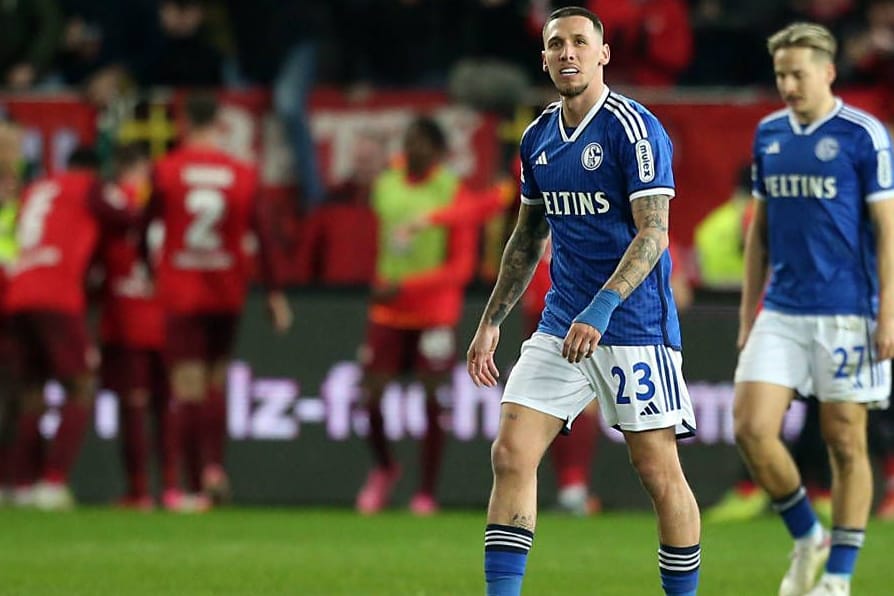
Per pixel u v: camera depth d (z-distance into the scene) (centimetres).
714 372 4562
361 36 5656
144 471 4631
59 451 4547
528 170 2314
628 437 2262
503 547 2192
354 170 5147
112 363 4581
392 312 4531
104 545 3697
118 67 5472
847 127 2833
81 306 4528
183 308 4466
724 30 5750
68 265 4494
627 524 4219
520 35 5703
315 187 5147
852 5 5759
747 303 2941
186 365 4497
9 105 5091
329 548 3659
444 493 4653
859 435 2822
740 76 5719
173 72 5538
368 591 2950
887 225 2805
